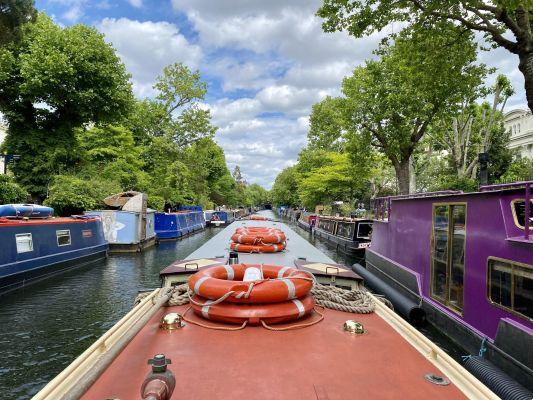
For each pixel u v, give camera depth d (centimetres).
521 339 539
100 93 2212
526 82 1072
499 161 2859
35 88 1995
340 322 450
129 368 325
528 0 896
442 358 342
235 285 401
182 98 3572
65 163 2358
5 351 779
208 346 366
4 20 1605
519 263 578
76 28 2198
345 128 2306
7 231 1175
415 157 3284
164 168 3522
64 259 1484
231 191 7362
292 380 309
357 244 1981
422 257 962
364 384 307
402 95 1986
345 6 1245
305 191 4519
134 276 1467
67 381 288
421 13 1258
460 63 1416
